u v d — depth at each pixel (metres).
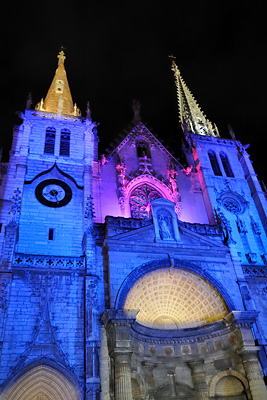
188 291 34.06
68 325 27.47
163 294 34.16
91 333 26.53
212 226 36.94
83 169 38.00
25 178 35.59
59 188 35.91
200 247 33.97
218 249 34.44
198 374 31.50
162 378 31.22
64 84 50.94
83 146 40.22
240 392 30.52
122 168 39.91
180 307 35.00
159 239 33.03
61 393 25.03
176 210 39.03
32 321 26.98
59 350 26.12
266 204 41.59
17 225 30.72
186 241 34.16
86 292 28.28
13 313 26.94
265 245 38.69
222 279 33.09
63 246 32.19
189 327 34.25
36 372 25.17
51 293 28.56
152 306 34.25
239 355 29.80
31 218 33.09
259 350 29.77
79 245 32.62
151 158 43.31
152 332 32.16
